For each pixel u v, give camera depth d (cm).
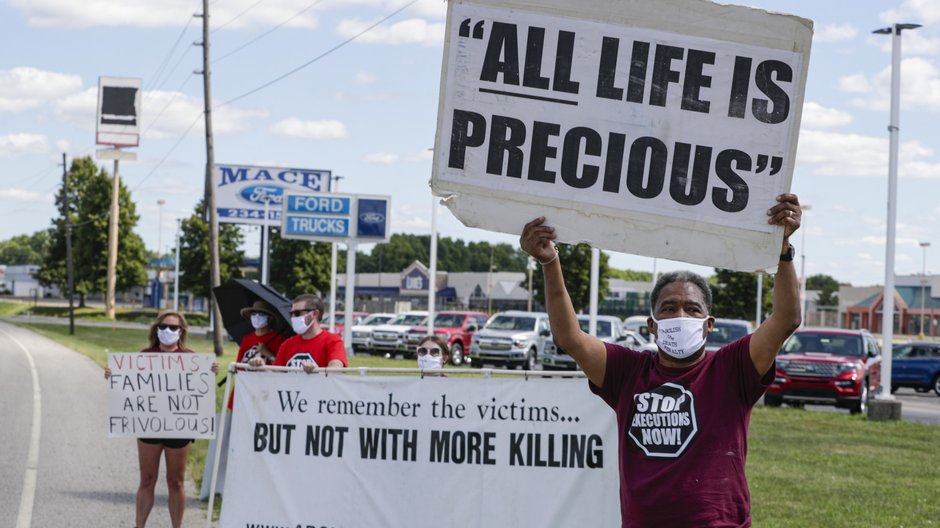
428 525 721
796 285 393
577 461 709
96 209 11050
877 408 2061
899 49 2055
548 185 402
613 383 407
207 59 4088
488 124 404
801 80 396
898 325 10238
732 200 398
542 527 709
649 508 382
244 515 740
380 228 3903
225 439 1041
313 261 8356
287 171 5456
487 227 406
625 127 400
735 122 398
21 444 1447
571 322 407
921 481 1237
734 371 388
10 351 3988
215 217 4072
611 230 402
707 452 380
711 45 397
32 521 939
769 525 936
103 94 9344
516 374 716
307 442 738
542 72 402
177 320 855
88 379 2702
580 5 400
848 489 1157
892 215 2097
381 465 729
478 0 402
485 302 11175
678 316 402
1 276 17462
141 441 844
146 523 932
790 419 2025
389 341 4344
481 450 719
